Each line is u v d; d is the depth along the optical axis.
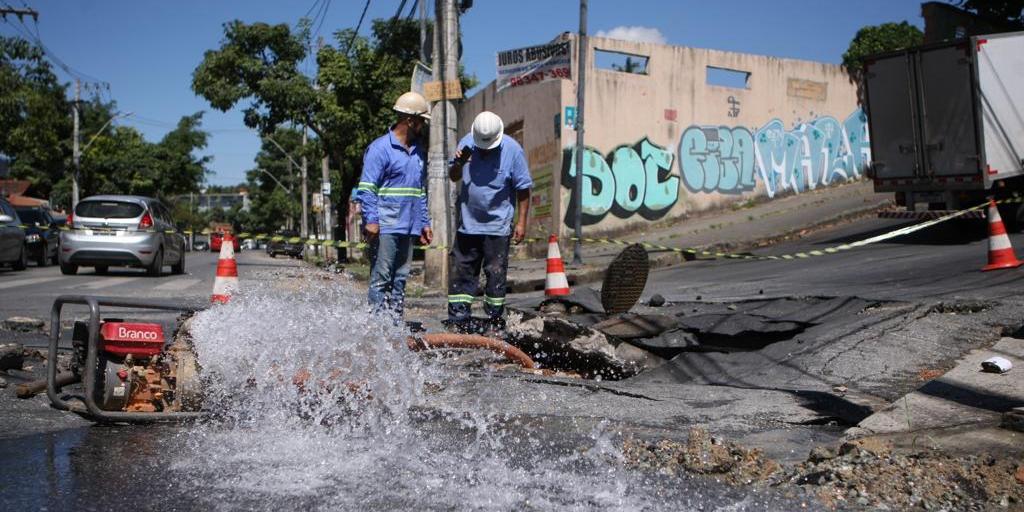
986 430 3.94
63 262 17.36
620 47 22.81
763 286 10.55
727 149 24.48
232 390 4.54
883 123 15.96
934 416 4.23
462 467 3.69
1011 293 7.69
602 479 3.53
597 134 22.52
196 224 87.62
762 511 3.15
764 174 25.09
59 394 5.00
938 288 8.71
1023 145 15.23
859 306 7.06
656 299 8.21
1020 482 3.31
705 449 3.74
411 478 3.52
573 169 22.25
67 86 42.03
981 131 14.65
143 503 3.15
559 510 3.14
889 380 5.19
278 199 83.88
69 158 51.00
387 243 6.68
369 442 4.09
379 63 29.05
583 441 4.14
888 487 3.33
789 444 4.07
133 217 17.41
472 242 7.20
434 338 5.86
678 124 23.70
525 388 5.32
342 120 28.80
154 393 4.50
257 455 3.83
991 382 4.76
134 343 4.41
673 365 6.00
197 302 10.91
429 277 13.32
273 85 28.27
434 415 4.66
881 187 16.11
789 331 6.63
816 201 24.09
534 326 6.60
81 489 3.30
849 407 4.69
